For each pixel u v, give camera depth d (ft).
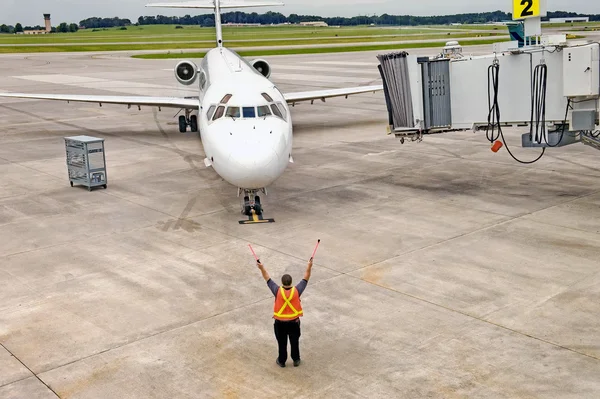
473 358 28.81
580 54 46.70
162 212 53.72
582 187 58.49
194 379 27.71
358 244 44.65
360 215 51.60
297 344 28.32
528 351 29.27
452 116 56.65
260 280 38.70
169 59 259.60
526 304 34.24
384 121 102.53
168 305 35.29
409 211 52.31
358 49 303.68
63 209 54.95
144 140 89.30
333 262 41.32
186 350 30.27
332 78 167.43
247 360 29.27
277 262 41.55
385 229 47.80
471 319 32.71
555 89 50.39
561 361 28.30
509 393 25.95
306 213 52.60
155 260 42.39
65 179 66.13
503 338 30.55
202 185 63.00
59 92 144.05
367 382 27.12
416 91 55.88
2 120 110.01
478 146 80.02
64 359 29.55
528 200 54.60
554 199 54.70
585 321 32.09
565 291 35.78
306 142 85.56
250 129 49.01
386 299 35.45
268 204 55.57
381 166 69.87
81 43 446.60
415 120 56.54
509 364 28.19
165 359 29.45
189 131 96.84
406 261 41.11
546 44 51.65
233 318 33.60
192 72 88.53
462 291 36.22
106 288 37.81
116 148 83.15
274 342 30.99
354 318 33.24
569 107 49.80
